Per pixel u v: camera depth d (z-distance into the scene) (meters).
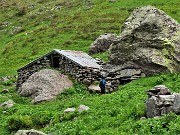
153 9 48.94
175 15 86.38
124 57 46.94
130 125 25.06
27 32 99.94
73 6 113.06
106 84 44.75
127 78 45.00
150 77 42.97
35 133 26.11
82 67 46.06
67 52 51.91
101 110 31.47
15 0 140.00
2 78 64.25
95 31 87.44
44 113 34.91
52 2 124.81
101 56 64.00
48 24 101.88
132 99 32.75
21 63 76.31
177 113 24.66
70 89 44.22
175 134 21.66
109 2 107.56
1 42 99.50
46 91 43.72
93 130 26.80
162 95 26.84
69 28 92.62
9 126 33.78
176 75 39.81
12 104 41.72
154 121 23.92
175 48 45.31
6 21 117.94
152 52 44.97
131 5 101.12
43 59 50.53
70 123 29.58
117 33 83.75
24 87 46.16
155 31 46.53
